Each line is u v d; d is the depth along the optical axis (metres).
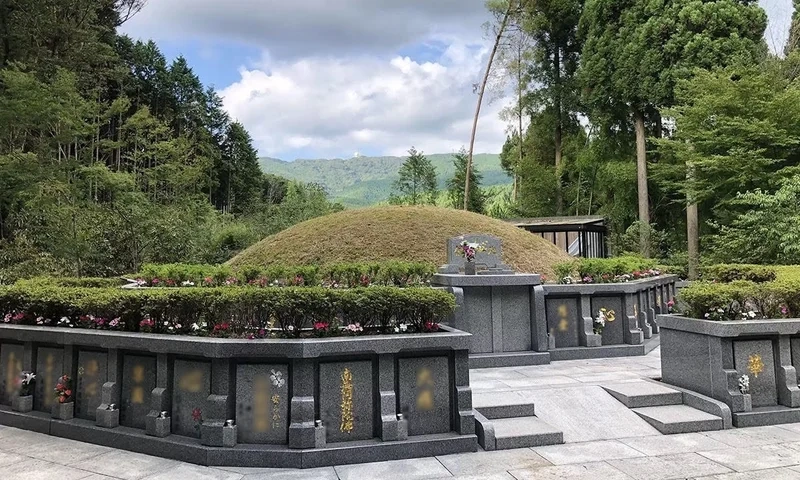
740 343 5.34
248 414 4.35
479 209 30.84
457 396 4.60
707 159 16.31
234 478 3.91
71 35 20.34
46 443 4.83
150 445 4.49
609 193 25.64
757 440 4.72
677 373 5.94
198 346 4.40
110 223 14.78
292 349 4.23
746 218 13.36
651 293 10.26
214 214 28.19
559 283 8.95
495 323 7.90
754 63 18.19
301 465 4.10
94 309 5.27
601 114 23.91
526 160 28.45
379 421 4.43
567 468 4.08
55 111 16.31
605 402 5.59
